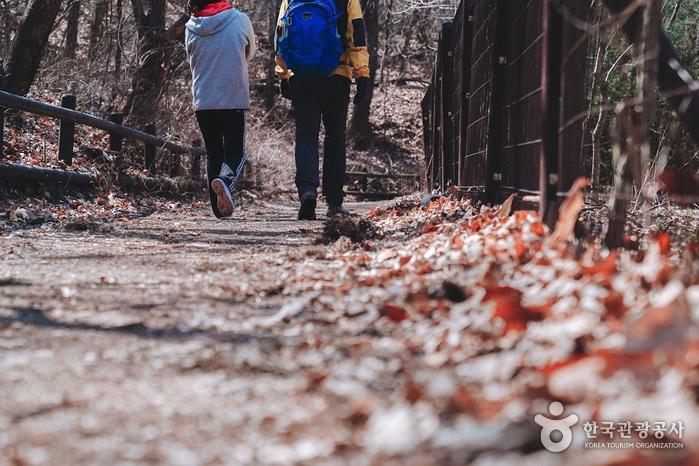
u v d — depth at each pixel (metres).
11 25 16.72
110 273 4.20
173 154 13.63
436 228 5.45
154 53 16.00
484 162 6.52
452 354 2.29
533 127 4.70
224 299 3.42
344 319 2.94
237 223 8.20
